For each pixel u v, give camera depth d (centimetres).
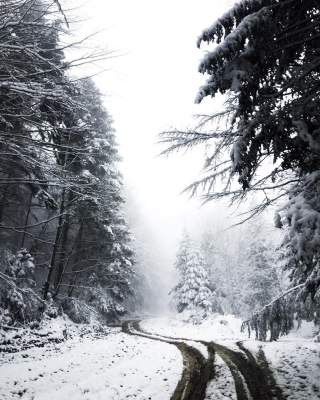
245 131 668
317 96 646
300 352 1213
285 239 1117
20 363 1192
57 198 1684
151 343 1673
